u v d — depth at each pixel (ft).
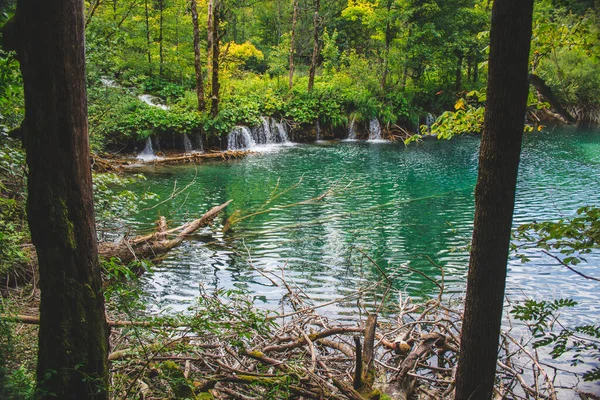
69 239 8.92
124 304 10.85
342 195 48.21
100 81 41.81
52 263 8.93
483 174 9.56
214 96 75.56
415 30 102.22
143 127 68.03
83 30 8.87
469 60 116.06
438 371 14.97
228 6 83.51
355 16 106.73
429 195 48.24
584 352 18.67
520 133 9.31
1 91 14.51
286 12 142.61
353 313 22.07
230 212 41.09
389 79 111.34
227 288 25.02
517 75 9.03
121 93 45.24
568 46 14.52
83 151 9.05
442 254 31.42
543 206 42.93
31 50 8.47
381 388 12.71
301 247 32.40
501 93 9.14
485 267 9.72
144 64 87.20
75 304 9.06
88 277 9.25
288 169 62.13
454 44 101.60
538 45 14.87
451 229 36.88
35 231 8.92
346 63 116.26
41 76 8.52
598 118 113.60
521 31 8.86
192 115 73.31
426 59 105.50
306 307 18.08
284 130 86.58
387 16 101.09
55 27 8.42
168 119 70.33
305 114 88.84
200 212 40.93
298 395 11.59
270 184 52.95
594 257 29.99
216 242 33.06
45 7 8.33
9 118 21.18
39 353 9.28
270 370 13.30
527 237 13.97
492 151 9.38
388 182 54.60
